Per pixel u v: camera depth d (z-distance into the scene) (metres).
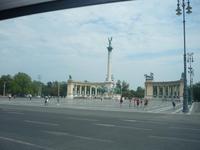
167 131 18.88
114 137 15.73
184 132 18.47
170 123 25.27
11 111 35.06
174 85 131.00
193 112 48.78
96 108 52.19
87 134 16.75
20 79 168.62
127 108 57.75
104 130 18.72
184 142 14.37
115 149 12.36
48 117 27.70
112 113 38.72
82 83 153.38
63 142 13.95
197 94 152.12
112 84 139.75
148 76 142.38
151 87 140.50
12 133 16.61
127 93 175.00
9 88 169.12
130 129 19.58
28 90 170.38
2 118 25.69
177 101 123.19
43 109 42.47
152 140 14.88
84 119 26.69
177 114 41.78
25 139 14.59
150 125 22.78
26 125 20.61
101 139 14.98
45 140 14.42
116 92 145.12
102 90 142.25
